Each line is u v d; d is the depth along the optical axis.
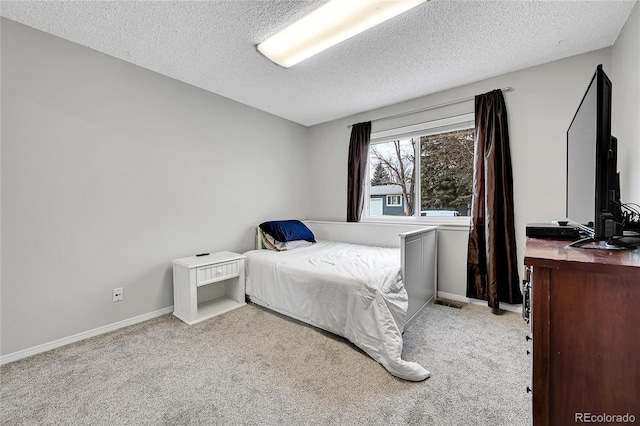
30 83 1.80
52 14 1.67
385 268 2.05
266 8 1.63
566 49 2.09
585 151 1.17
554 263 0.77
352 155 3.51
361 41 1.96
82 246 2.03
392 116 3.19
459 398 1.38
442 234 2.84
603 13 1.68
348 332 1.90
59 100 1.92
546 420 0.80
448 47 2.04
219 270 2.50
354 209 3.49
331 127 3.80
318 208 3.98
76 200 2.00
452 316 2.37
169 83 2.51
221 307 2.59
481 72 2.43
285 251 2.96
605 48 2.07
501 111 2.43
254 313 2.49
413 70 2.39
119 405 1.35
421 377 1.51
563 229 1.37
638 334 0.71
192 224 2.71
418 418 1.25
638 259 0.77
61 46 1.92
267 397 1.40
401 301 1.92
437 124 2.88
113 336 2.06
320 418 1.26
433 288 2.74
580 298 0.76
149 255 2.39
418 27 1.81
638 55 1.58
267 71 2.40
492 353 1.79
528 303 1.45
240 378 1.56
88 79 2.04
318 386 1.48
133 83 2.28
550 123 2.28
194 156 2.71
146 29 1.83
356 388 1.46
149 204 2.39
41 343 1.85
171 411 1.31
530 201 2.38
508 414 1.27
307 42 1.97
